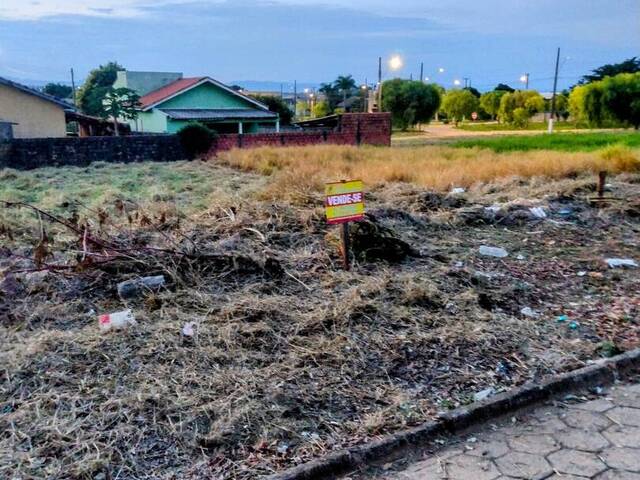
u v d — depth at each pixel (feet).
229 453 7.10
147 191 31.42
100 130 84.17
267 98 121.19
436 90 152.87
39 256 12.09
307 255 14.19
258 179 36.60
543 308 12.02
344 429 7.64
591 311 11.88
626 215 20.93
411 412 8.02
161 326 10.20
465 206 21.97
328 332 10.30
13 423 7.38
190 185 34.09
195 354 9.28
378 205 21.09
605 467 7.06
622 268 14.87
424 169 31.99
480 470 7.04
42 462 6.73
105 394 8.11
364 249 14.47
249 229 15.61
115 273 12.50
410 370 9.20
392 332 10.39
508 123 172.86
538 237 18.02
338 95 215.72
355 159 43.88
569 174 29.94
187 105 86.43
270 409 7.92
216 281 12.50
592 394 8.89
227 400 8.05
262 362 9.25
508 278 13.83
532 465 7.13
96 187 33.86
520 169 30.27
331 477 6.89
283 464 6.94
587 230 18.94
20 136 63.67
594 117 129.39
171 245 13.79
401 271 13.66
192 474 6.71
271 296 11.87
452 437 7.75
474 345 10.00
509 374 9.13
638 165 31.12
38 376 8.48
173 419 7.62
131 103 77.20
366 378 8.92
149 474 6.68
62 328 10.30
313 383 8.69
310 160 43.21
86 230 13.41
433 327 10.68
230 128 88.12
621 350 9.99
